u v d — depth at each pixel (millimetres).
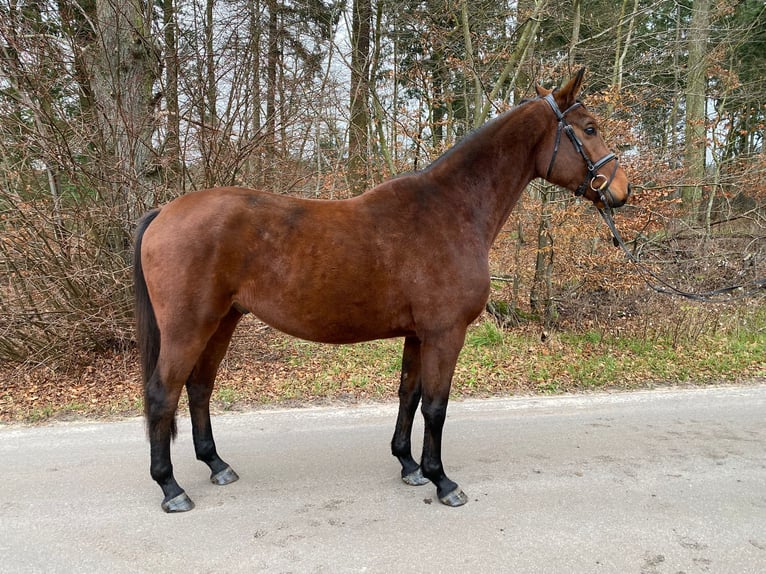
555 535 2238
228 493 2654
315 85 6156
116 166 4715
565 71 6773
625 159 6379
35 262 4707
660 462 3016
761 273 6973
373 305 2404
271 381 4754
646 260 6648
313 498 2598
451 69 7449
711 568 2018
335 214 2420
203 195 2467
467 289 2453
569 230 6238
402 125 6625
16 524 2338
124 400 4234
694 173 7691
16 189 4777
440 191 2543
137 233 2535
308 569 2006
